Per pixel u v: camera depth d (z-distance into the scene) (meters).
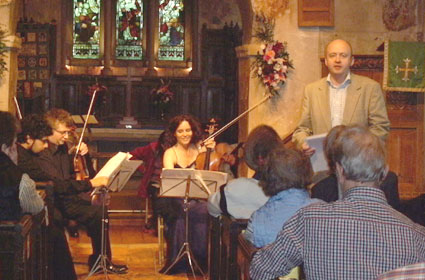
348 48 5.18
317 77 7.25
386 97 7.18
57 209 5.86
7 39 7.46
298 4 7.20
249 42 7.29
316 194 4.13
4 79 7.47
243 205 4.04
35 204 4.14
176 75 13.64
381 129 5.12
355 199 2.47
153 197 6.64
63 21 13.42
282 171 3.23
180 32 13.80
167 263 6.21
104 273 6.07
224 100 13.42
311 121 5.33
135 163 5.89
